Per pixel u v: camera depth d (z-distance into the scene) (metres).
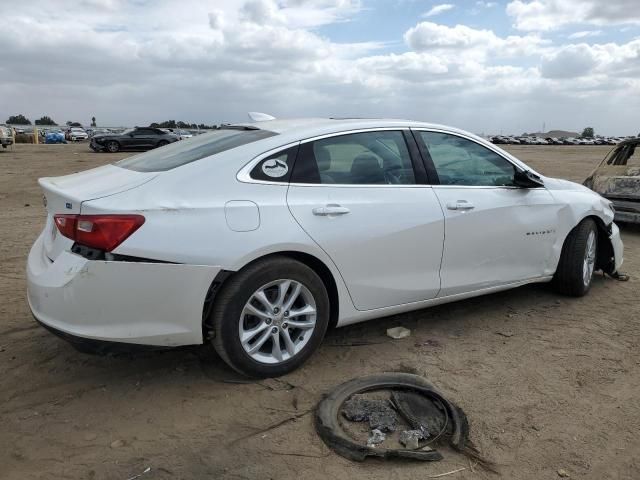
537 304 4.90
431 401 3.21
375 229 3.65
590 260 5.11
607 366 3.71
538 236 4.59
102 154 28.30
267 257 3.29
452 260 4.08
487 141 4.51
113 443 2.81
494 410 3.15
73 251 3.01
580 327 4.38
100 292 2.94
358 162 3.76
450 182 4.14
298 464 2.67
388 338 4.13
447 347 3.98
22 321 4.33
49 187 3.31
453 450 2.79
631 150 8.62
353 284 3.64
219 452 2.75
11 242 7.09
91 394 3.28
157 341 3.09
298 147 3.55
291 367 3.49
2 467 2.61
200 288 3.08
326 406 3.09
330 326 3.74
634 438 2.91
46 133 53.44
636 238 8.04
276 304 3.37
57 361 3.68
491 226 4.25
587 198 5.03
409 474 2.61
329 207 3.49
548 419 3.07
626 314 4.68
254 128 3.86
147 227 2.96
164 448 2.78
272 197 3.34
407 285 3.88
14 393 3.28
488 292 4.42
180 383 3.42
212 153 3.43
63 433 2.89
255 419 3.04
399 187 3.86
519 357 3.83
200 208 3.10
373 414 3.02
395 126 4.03
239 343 3.26
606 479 2.60
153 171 3.32
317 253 3.43
